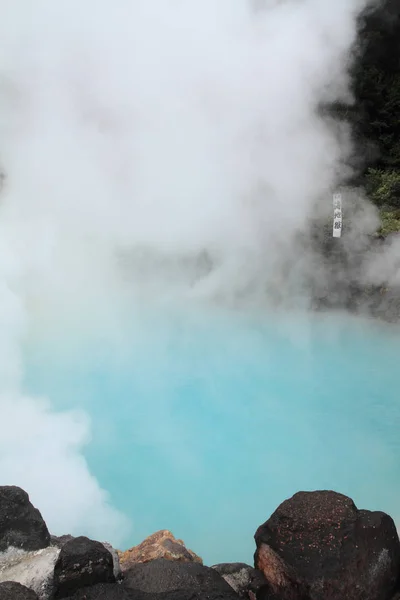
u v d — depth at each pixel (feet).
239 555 12.72
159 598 8.39
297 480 15.15
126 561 10.25
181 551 10.48
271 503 14.38
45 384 19.94
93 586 8.51
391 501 13.93
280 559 9.32
